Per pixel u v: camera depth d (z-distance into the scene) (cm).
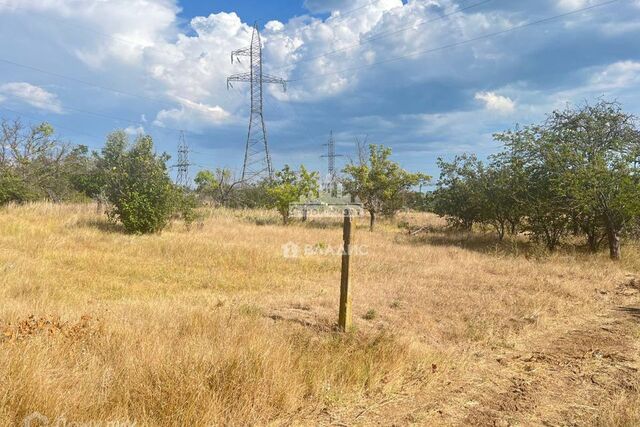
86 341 511
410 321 760
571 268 1247
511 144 1708
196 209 2588
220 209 2980
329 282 1062
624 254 1455
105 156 3812
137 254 1309
